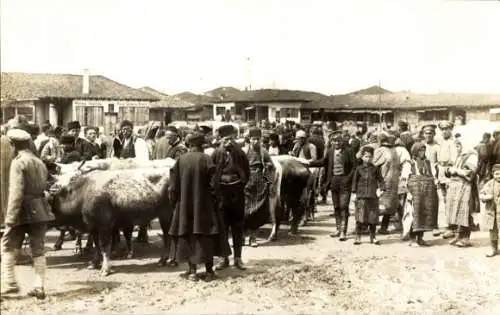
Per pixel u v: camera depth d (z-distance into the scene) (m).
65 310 6.20
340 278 7.75
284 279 7.65
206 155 7.47
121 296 6.78
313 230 11.59
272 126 24.83
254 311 6.35
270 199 10.20
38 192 6.56
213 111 49.50
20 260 8.39
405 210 10.07
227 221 8.07
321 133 14.30
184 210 7.34
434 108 35.56
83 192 7.73
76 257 8.85
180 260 7.39
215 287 7.24
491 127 16.17
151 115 47.09
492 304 6.64
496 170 8.94
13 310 6.16
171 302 6.57
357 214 10.08
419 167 10.02
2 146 7.72
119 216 7.82
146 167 8.84
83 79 34.53
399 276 7.86
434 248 9.78
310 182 11.91
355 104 43.34
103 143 14.15
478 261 8.76
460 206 9.84
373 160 11.02
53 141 11.50
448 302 6.76
